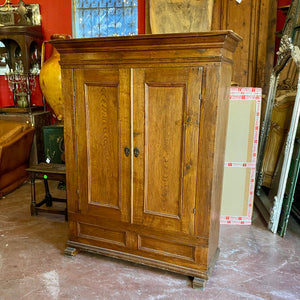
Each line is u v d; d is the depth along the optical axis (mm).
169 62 1794
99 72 1996
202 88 1757
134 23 3770
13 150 3455
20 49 4141
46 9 3986
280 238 2631
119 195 2111
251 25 3496
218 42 1663
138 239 2125
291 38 3111
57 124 3926
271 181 3197
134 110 1944
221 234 2693
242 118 2754
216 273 2119
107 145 2086
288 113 3104
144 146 1968
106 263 2238
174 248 2037
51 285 1983
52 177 2865
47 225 2822
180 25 3371
